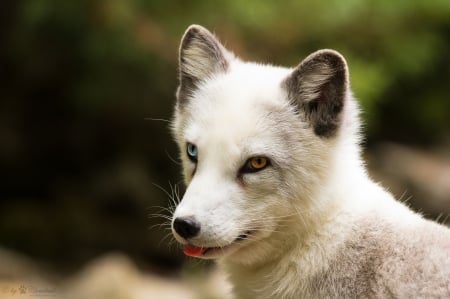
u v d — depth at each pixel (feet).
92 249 49.52
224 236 19.35
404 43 51.21
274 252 20.67
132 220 51.39
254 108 20.24
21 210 51.65
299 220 20.25
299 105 20.51
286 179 20.02
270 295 20.72
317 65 20.33
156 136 52.85
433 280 18.48
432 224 20.06
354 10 48.60
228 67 22.15
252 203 19.88
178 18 46.37
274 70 22.12
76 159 54.60
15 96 54.13
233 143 19.79
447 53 56.49
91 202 52.08
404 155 55.42
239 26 47.44
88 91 49.52
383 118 56.90
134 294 38.37
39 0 45.96
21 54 51.67
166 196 52.34
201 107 20.92
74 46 49.37
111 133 53.83
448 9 51.60
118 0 45.52
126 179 51.83
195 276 41.52
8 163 53.47
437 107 56.49
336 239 20.07
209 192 19.54
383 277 19.11
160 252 49.90
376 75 48.06
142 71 48.47
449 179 51.49
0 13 51.29
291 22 48.49
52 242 49.57
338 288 19.72
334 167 20.52
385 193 21.21
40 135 54.24
